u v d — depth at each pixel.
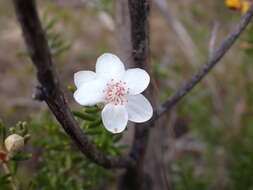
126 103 0.07
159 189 0.12
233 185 0.16
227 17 0.18
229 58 0.18
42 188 0.12
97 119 0.08
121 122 0.07
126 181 0.11
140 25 0.07
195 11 0.20
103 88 0.07
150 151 0.11
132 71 0.07
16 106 0.18
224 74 0.18
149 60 0.08
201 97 0.18
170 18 0.17
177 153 0.15
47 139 0.12
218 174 0.16
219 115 0.17
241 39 0.13
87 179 0.12
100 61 0.08
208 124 0.17
